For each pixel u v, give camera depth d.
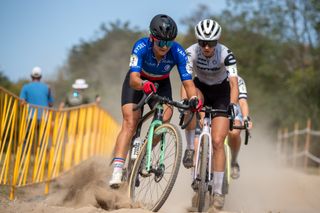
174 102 8.62
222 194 9.58
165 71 9.45
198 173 9.04
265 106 46.25
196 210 9.50
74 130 16.50
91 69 63.56
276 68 48.44
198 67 10.47
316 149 38.31
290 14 47.38
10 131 11.23
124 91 9.55
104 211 8.62
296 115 43.66
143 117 9.56
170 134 8.65
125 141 9.23
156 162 8.84
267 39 49.31
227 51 10.17
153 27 8.73
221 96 10.73
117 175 9.08
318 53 46.12
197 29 9.65
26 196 11.88
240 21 49.56
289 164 36.34
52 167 13.49
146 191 9.41
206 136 9.05
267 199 13.90
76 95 19.89
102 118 22.77
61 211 8.70
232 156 12.43
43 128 12.95
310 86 43.44
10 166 11.91
